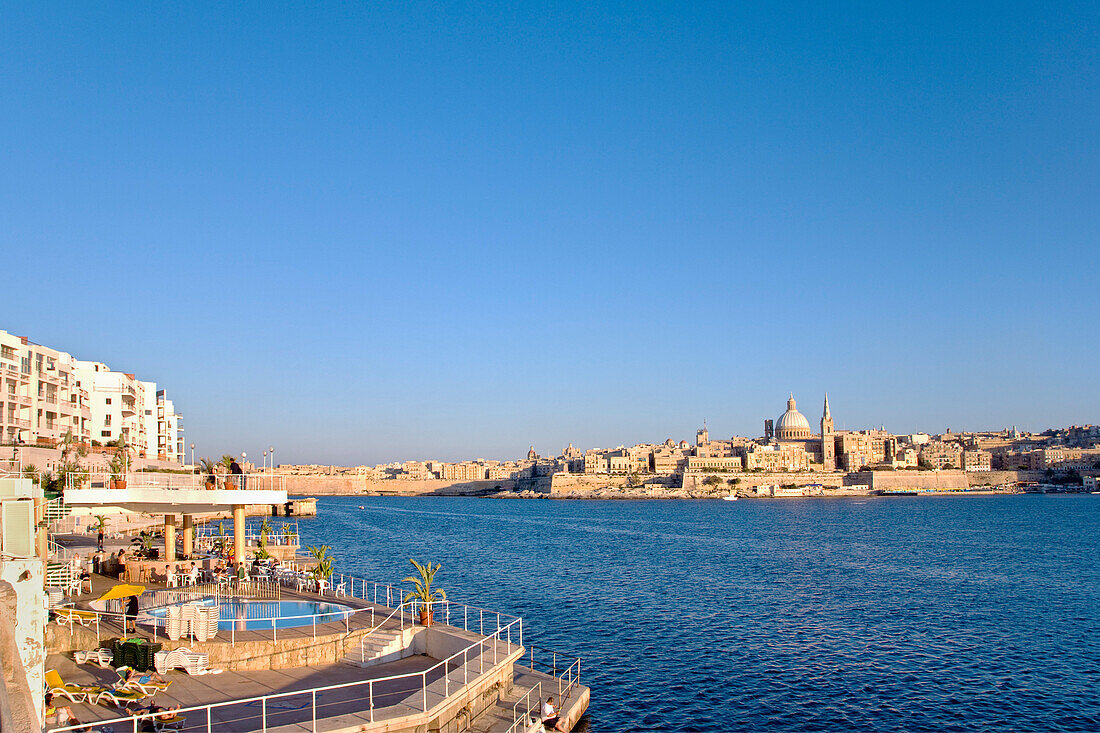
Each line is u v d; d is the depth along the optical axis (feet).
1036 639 197.16
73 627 104.22
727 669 167.73
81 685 89.76
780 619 222.89
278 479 163.63
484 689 104.17
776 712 140.87
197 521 358.02
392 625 120.06
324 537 528.63
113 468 213.25
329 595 142.61
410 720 84.48
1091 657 178.91
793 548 445.78
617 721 134.92
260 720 83.82
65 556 159.84
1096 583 297.94
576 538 529.86
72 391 367.86
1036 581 302.86
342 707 89.66
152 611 118.93
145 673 93.25
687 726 133.49
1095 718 138.31
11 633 56.85
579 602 250.16
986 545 458.09
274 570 160.56
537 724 100.48
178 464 279.28
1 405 295.89
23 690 49.73
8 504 80.64
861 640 195.62
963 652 183.52
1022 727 134.31
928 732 132.16
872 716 139.23
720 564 363.35
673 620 220.23
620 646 187.93
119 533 282.56
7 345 302.45
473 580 301.43
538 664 169.17
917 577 315.17
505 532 593.42
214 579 150.71
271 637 107.65
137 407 449.89
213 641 104.78
